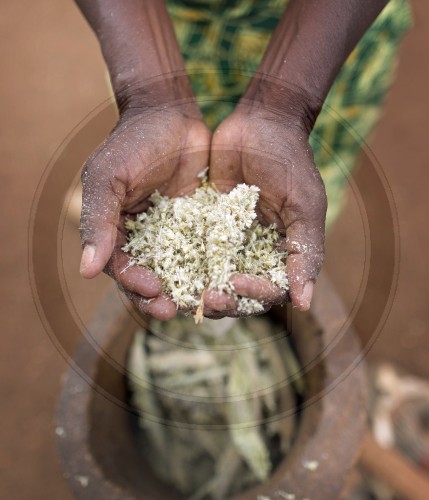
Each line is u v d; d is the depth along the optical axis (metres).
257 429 0.83
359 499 0.94
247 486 0.82
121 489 0.73
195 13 0.79
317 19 0.67
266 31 0.79
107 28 0.69
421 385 1.03
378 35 0.80
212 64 0.82
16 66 1.40
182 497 0.82
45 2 1.46
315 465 0.73
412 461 0.96
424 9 1.40
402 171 1.26
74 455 0.74
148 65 0.68
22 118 1.34
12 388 1.10
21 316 1.15
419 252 1.19
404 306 1.15
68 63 1.40
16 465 1.06
